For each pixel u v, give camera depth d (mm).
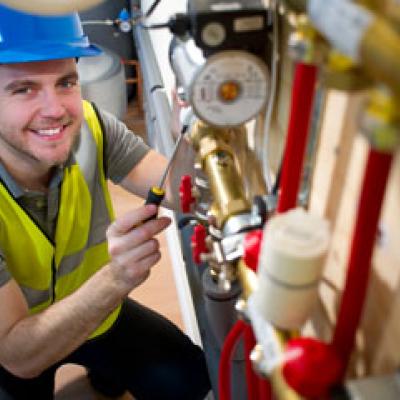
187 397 1216
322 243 376
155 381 1224
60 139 967
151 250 802
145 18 865
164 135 1363
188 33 570
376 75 262
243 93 548
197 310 1006
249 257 494
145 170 1217
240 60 527
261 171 694
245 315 504
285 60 566
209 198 705
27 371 944
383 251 409
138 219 780
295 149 426
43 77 889
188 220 820
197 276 971
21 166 979
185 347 1269
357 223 356
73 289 1162
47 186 1023
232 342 579
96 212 1165
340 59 331
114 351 1252
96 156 1132
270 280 395
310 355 395
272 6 550
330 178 482
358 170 424
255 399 616
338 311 461
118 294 847
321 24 305
